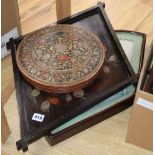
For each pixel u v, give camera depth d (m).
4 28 1.15
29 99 0.94
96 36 1.04
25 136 0.85
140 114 0.84
